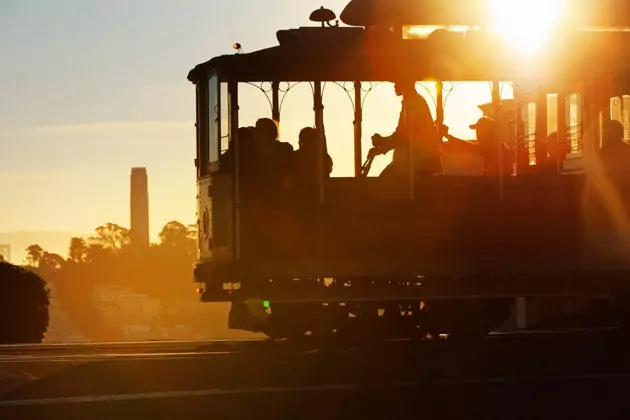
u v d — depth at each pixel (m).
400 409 24.72
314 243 34.75
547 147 37.94
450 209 35.25
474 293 35.28
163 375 28.25
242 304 35.47
